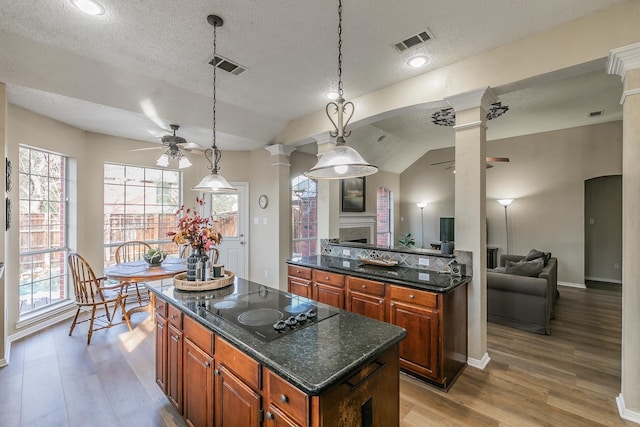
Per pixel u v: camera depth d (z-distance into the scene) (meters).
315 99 3.60
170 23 2.17
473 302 2.68
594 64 2.15
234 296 2.05
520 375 2.54
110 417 2.02
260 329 1.49
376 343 1.34
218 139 4.59
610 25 2.04
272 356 1.22
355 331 1.47
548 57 2.27
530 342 3.20
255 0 1.94
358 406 1.23
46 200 3.71
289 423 1.13
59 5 1.97
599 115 4.90
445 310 2.31
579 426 1.94
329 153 1.80
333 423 1.10
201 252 2.29
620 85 3.68
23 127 3.29
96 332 3.41
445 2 1.96
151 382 2.43
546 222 5.93
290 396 1.13
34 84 2.67
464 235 2.73
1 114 2.59
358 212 6.88
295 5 1.99
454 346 2.47
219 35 2.33
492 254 6.23
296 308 1.81
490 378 2.50
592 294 5.07
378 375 1.35
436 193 7.60
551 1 1.96
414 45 2.46
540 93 3.93
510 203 6.29
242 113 3.99
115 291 4.09
